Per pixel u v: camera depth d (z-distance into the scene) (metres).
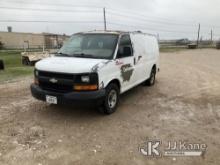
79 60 5.04
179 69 13.87
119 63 5.49
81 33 6.24
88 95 4.56
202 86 8.62
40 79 4.96
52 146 3.89
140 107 5.97
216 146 3.96
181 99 6.78
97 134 4.36
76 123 4.86
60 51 5.82
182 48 47.22
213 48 47.66
